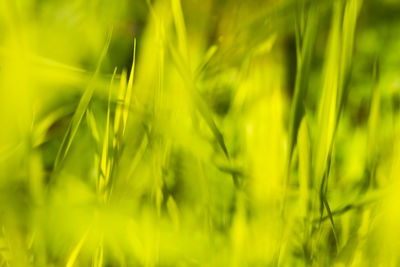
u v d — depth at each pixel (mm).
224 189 518
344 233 510
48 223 487
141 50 521
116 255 494
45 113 521
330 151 490
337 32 489
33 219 486
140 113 496
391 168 503
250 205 503
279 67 521
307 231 494
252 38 510
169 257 494
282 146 504
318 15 485
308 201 500
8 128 476
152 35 521
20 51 471
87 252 498
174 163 520
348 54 486
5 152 478
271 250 492
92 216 490
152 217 491
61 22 519
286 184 488
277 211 494
